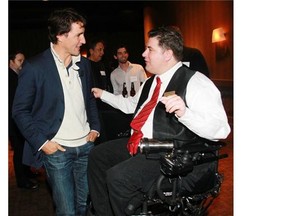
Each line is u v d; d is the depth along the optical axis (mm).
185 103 1895
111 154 2170
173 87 1951
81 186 2371
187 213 1940
